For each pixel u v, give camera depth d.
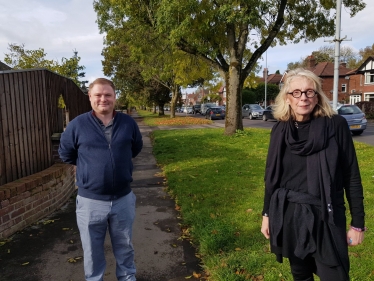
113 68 37.72
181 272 3.13
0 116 3.88
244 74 13.70
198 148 10.73
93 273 2.69
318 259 1.94
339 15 10.45
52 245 3.67
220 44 13.27
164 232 4.07
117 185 2.58
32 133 4.61
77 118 2.62
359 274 2.88
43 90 4.96
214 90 29.41
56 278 3.02
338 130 1.94
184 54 16.28
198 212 4.54
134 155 2.96
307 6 15.27
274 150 2.09
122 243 2.76
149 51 15.28
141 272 3.14
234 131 13.80
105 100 2.54
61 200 5.07
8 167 4.07
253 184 6.00
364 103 28.44
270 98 55.56
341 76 51.69
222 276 2.90
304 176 1.98
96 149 2.53
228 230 3.78
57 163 5.37
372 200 4.88
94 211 2.56
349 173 1.95
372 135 14.57
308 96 1.95
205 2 11.31
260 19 10.73
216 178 6.51
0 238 3.76
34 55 13.46
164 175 7.21
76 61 14.55
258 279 2.89
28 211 4.19
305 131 2.00
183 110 78.25
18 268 3.19
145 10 12.95
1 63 9.10
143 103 39.41
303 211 1.95
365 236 3.59
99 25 14.45
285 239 2.04
